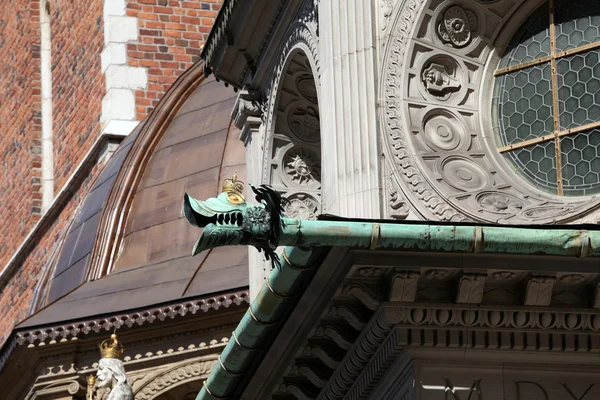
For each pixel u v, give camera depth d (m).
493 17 19.47
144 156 36.69
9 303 45.09
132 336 33.59
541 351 17.55
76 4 43.31
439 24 19.39
